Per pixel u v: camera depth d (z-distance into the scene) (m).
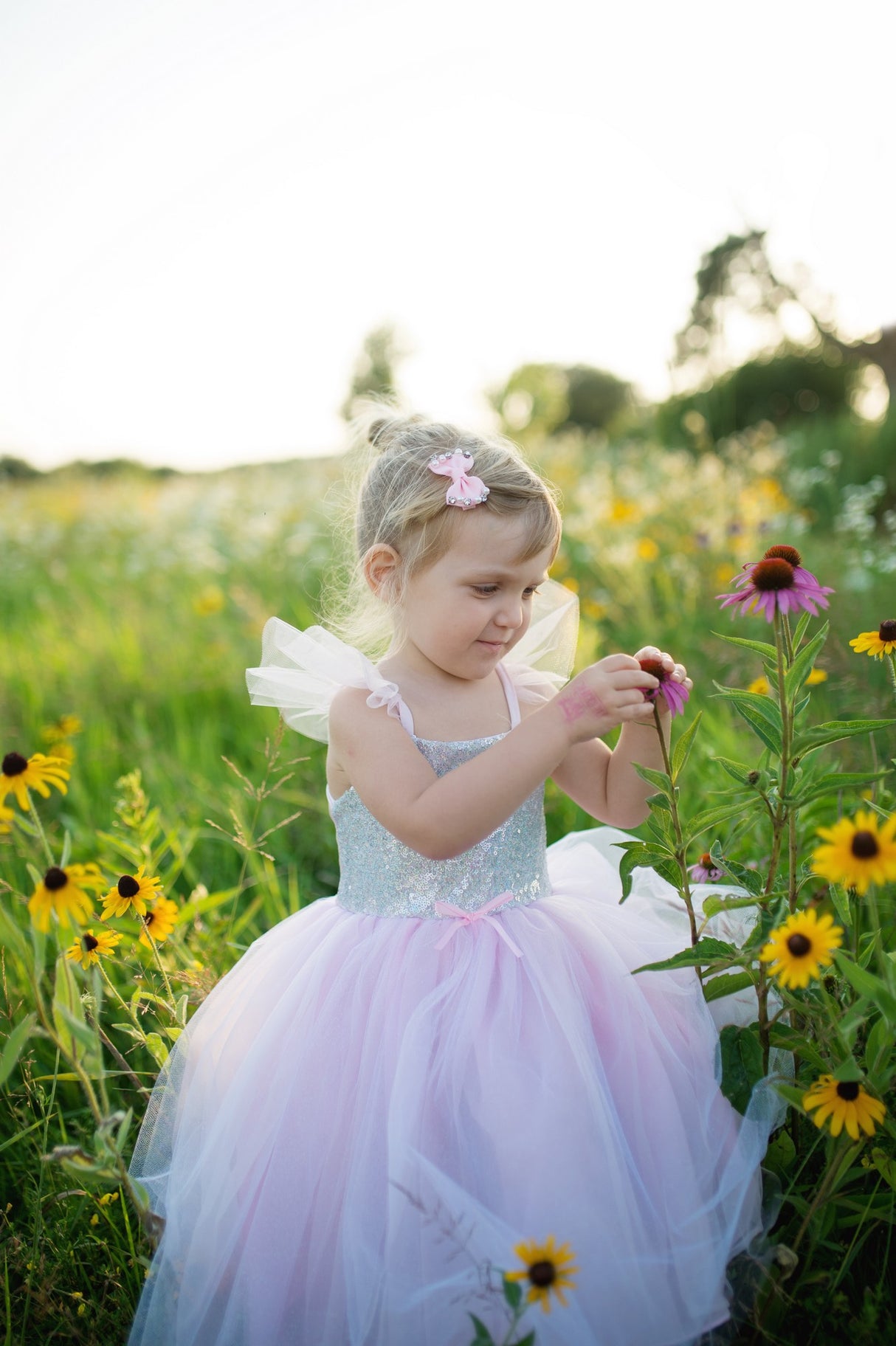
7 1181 1.87
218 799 3.18
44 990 1.91
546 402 13.88
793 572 1.38
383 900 1.72
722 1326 1.40
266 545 7.07
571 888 1.96
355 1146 1.45
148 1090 1.71
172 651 4.88
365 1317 1.32
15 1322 1.56
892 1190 1.45
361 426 2.15
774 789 1.50
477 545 1.62
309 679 1.88
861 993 1.29
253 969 1.77
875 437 7.25
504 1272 1.14
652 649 1.58
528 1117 1.39
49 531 9.12
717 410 8.63
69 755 3.20
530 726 1.52
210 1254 1.45
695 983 1.65
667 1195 1.41
